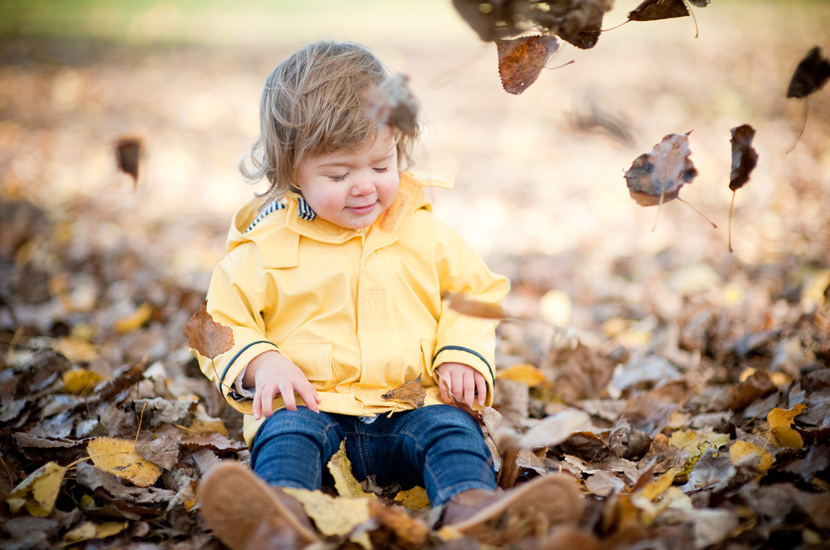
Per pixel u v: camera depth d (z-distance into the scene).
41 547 1.59
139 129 7.26
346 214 1.89
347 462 1.84
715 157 5.82
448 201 5.37
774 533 1.50
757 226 4.51
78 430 2.13
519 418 2.38
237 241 2.03
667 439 2.11
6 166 6.04
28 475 1.92
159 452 1.96
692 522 1.49
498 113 7.79
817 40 10.70
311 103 1.84
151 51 11.20
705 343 3.02
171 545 1.58
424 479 1.71
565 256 4.34
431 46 11.31
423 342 2.00
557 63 9.88
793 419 2.02
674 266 4.05
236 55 10.91
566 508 1.42
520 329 3.31
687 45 10.84
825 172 5.36
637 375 2.75
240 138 7.10
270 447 1.68
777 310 3.21
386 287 1.97
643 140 6.08
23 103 8.15
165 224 5.03
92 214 5.15
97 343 3.20
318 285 1.94
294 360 1.93
